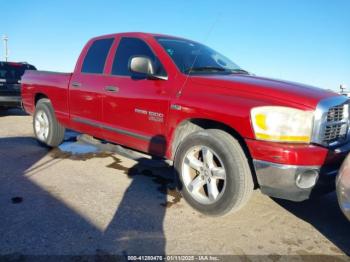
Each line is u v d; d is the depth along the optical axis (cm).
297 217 360
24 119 977
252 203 389
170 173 476
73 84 516
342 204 258
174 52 414
